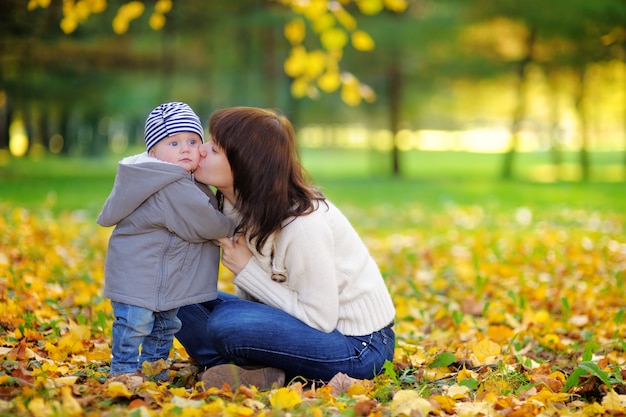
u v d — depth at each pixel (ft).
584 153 79.15
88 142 124.57
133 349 10.89
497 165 117.70
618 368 11.68
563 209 45.01
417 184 68.08
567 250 27.14
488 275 21.77
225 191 11.14
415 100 89.15
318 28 22.91
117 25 22.12
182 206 10.59
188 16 65.36
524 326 15.99
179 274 10.89
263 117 10.82
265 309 10.89
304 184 11.00
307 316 10.91
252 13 67.00
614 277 21.66
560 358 13.92
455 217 40.86
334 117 101.35
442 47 75.87
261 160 10.57
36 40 53.11
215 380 10.62
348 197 53.52
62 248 22.47
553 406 10.34
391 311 11.83
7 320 13.44
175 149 10.84
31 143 108.06
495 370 12.46
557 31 69.00
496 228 35.63
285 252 10.77
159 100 84.89
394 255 26.40
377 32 71.00
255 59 76.38
